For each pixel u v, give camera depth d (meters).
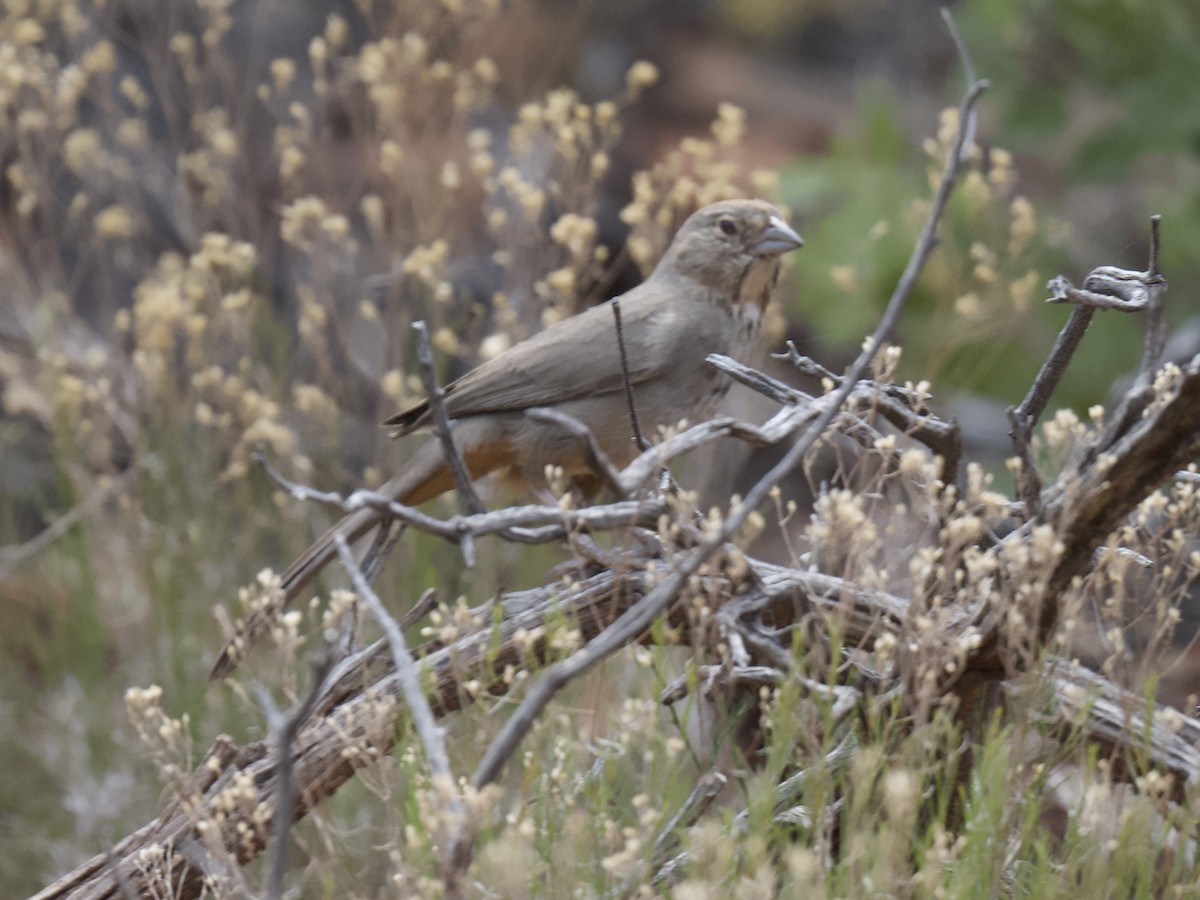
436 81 12.56
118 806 9.92
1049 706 6.03
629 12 20.92
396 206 11.40
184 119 15.91
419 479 8.56
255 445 11.00
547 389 8.55
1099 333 11.90
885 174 12.34
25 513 12.89
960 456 6.47
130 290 14.64
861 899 5.41
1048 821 7.68
